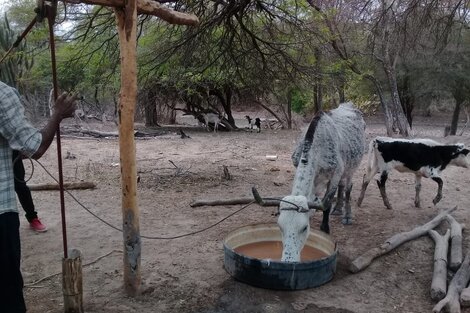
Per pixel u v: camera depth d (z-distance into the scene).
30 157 3.06
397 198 7.93
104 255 5.43
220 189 8.62
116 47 8.00
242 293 4.49
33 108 16.44
